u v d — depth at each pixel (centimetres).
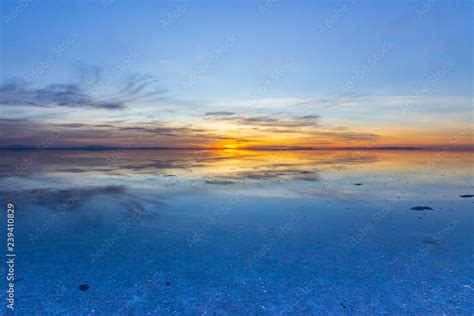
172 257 905
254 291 700
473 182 2269
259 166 3800
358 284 724
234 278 768
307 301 654
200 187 2158
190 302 655
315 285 725
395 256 896
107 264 851
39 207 1536
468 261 845
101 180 2467
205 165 3956
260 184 2300
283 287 718
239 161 4769
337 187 2142
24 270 808
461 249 942
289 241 1048
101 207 1546
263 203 1656
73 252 941
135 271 809
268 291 700
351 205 1598
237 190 2044
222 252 947
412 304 632
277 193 1941
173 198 1783
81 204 1611
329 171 3141
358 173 2919
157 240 1059
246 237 1093
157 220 1315
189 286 725
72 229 1179
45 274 786
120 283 739
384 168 3353
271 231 1166
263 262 866
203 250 964
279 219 1336
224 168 3538
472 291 677
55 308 627
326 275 777
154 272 802
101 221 1292
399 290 691
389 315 596
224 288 716
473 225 1205
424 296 662
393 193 1905
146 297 675
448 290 684
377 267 820
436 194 1850
